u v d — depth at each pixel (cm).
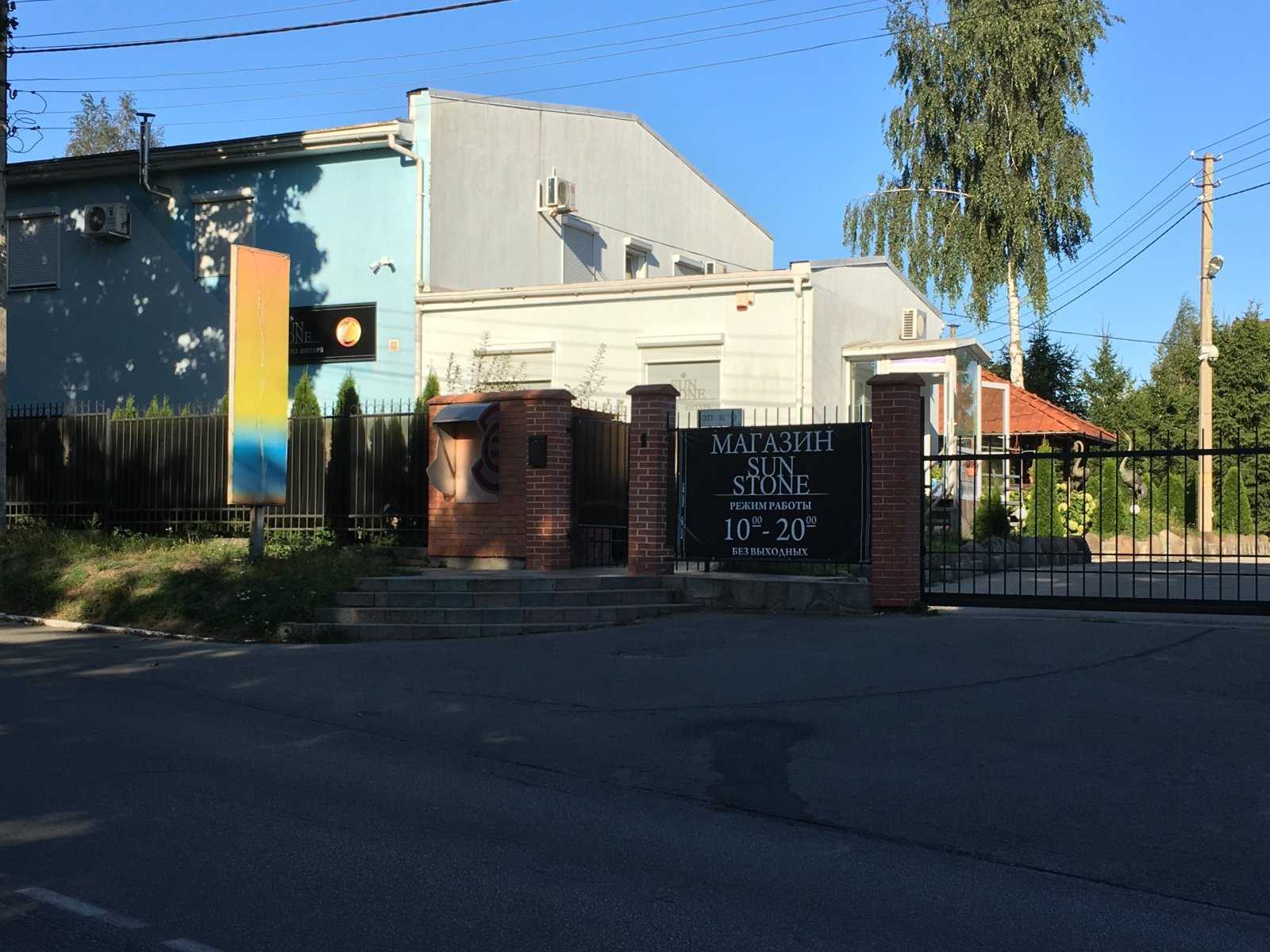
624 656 1049
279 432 1495
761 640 1088
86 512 1897
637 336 1998
